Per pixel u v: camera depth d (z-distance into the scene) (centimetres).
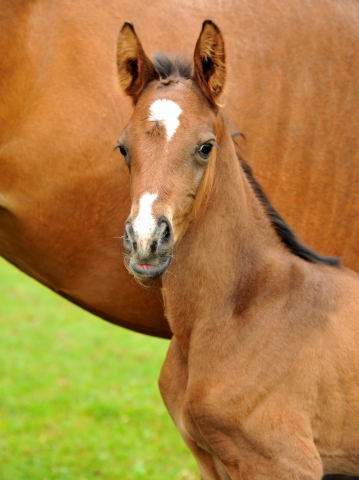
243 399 519
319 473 517
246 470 525
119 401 1105
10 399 1094
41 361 1259
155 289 580
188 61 525
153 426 1037
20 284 1731
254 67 574
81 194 568
